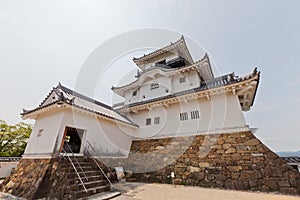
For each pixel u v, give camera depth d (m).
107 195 5.07
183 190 5.93
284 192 5.21
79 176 5.24
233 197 4.85
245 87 7.47
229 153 6.90
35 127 7.88
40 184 5.20
